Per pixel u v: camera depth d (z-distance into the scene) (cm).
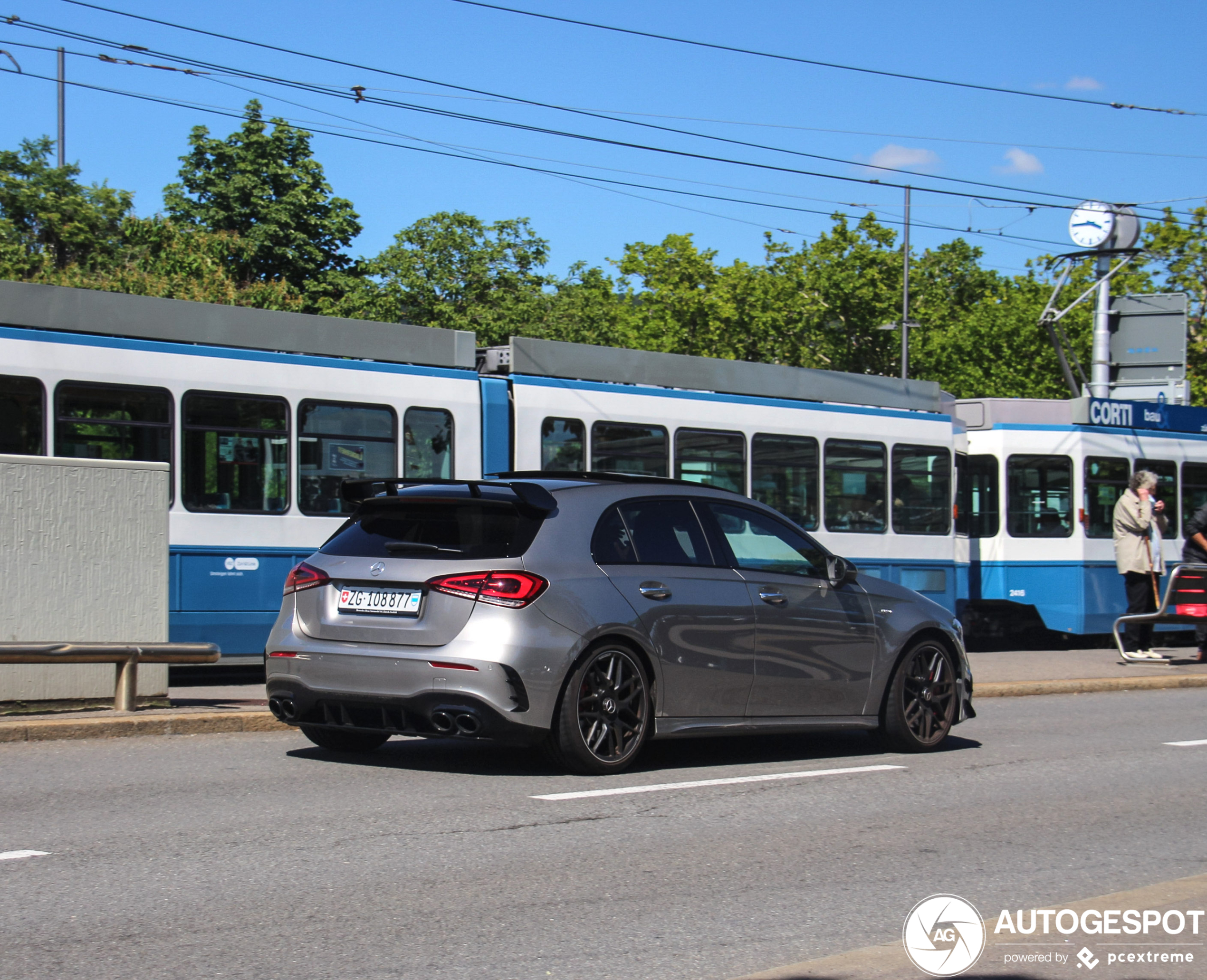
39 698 966
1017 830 718
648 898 552
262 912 512
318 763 842
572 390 1538
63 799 710
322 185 4925
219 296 3819
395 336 1424
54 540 978
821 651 914
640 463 1588
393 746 930
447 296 4809
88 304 1239
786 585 905
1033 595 2075
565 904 538
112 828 643
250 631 1303
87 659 940
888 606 962
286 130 4828
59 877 553
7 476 960
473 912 522
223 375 1302
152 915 504
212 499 1288
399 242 4825
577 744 792
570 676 786
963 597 1942
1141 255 3306
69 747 881
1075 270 4875
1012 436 2086
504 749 920
